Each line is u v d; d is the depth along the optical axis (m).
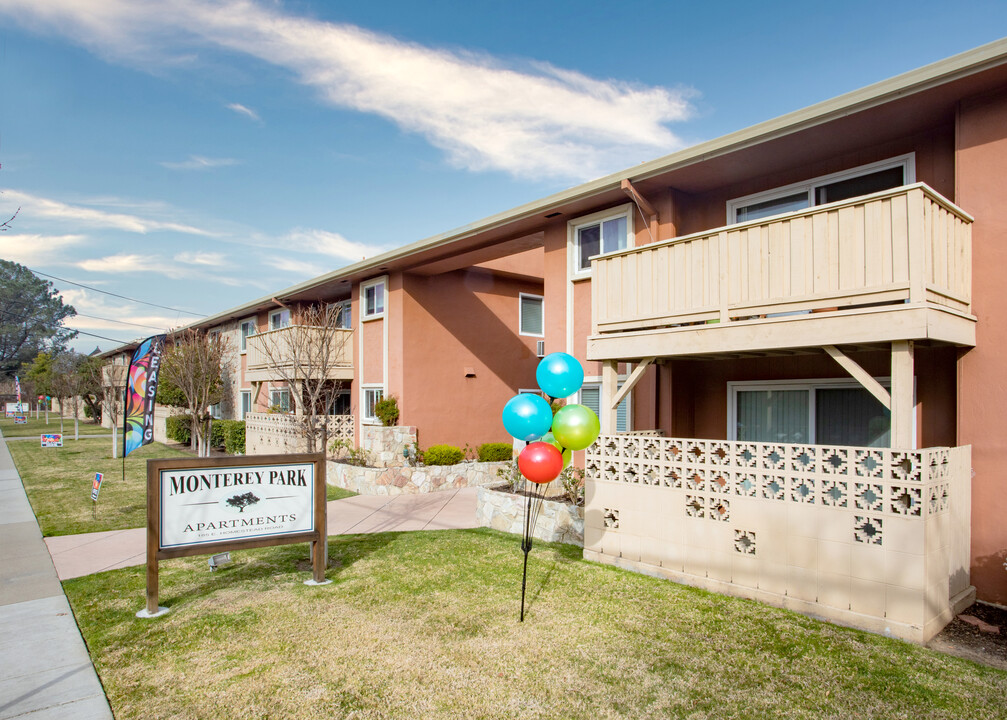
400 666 4.69
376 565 7.46
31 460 19.56
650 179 8.45
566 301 10.43
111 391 28.81
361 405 16.06
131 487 13.76
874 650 4.80
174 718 3.97
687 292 6.80
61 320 70.19
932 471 5.13
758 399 8.24
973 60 5.51
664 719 3.89
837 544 5.42
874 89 6.13
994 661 4.63
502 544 8.48
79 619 5.69
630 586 6.48
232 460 6.35
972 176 6.09
